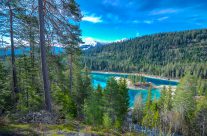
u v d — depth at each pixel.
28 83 19.58
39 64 19.53
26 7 12.31
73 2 11.17
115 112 29.44
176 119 37.50
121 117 29.61
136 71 176.50
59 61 17.03
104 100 29.78
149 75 161.38
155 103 43.12
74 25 12.02
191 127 38.78
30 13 11.80
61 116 11.33
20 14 15.16
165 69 154.88
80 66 35.34
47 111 10.69
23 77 19.89
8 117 9.04
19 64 19.94
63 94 24.81
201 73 125.19
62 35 11.79
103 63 185.62
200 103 41.97
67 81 33.16
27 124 8.23
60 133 7.59
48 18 11.31
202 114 39.41
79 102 36.00
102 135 8.60
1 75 17.39
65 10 11.17
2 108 12.43
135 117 44.12
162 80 138.62
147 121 33.00
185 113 39.28
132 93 90.31
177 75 143.88
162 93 48.09
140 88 102.62
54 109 14.20
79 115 29.38
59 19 11.43
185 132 38.28
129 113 47.91
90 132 8.48
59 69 19.16
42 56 11.12
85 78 40.50
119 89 31.66
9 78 19.92
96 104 27.72
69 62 29.56
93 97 29.12
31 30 16.34
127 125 32.25
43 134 7.21
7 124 7.89
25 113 10.21
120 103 29.97
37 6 11.16
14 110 13.00
